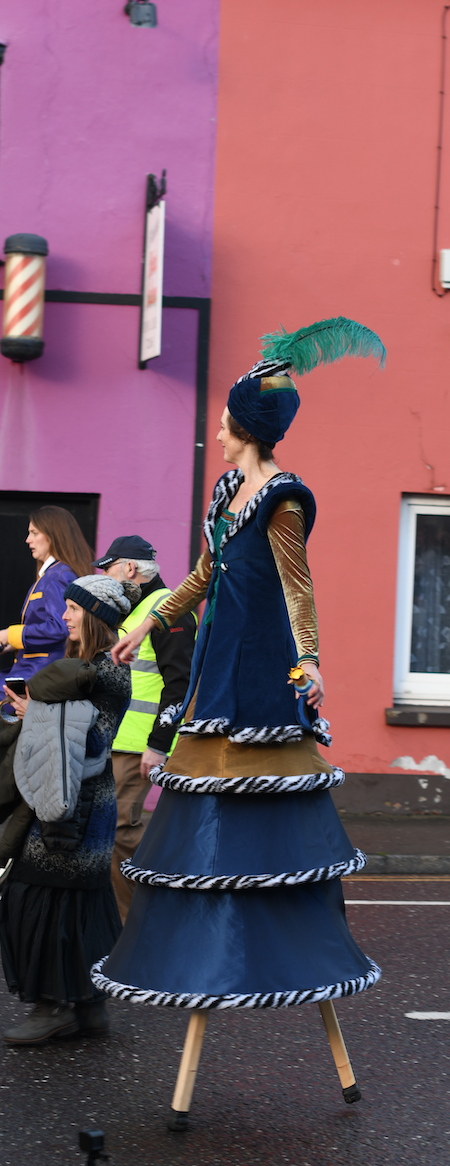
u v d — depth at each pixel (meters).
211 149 8.39
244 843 3.06
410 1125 3.31
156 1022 4.16
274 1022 4.24
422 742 8.57
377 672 8.56
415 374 8.59
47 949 3.74
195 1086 3.56
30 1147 3.08
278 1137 3.19
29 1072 3.61
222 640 3.21
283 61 8.45
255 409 3.24
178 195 8.37
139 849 3.26
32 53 8.23
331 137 8.50
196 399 8.34
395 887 6.67
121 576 4.88
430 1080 3.68
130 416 8.30
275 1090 3.55
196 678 3.30
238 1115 3.34
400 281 8.58
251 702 3.14
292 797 3.14
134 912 3.17
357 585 8.54
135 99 8.32
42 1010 3.87
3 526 8.38
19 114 8.22
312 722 3.28
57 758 3.58
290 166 8.46
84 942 3.76
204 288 8.38
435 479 8.63
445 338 8.63
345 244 8.52
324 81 8.49
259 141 8.44
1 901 3.83
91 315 8.27
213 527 3.34
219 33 8.39
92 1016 3.93
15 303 7.95
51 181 8.26
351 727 8.52
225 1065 3.76
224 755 3.13
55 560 5.36
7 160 8.22
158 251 7.86
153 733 4.67
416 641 9.00
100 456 8.28
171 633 4.75
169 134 8.35
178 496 8.34
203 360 8.35
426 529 8.91
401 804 8.54
